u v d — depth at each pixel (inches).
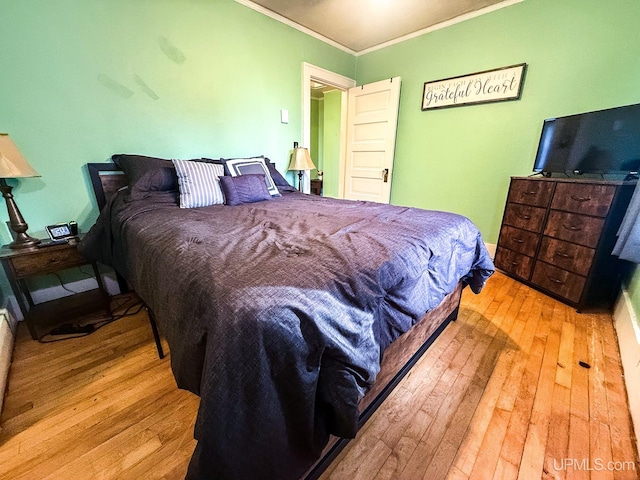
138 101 77.0
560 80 85.7
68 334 63.4
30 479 34.5
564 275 76.6
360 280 31.2
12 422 41.9
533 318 71.2
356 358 28.3
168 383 49.8
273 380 24.3
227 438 22.9
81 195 72.7
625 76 75.4
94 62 68.8
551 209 78.8
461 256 55.1
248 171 89.0
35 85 62.6
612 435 40.7
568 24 81.6
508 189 97.7
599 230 68.1
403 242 41.7
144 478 34.8
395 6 93.9
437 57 110.3
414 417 43.7
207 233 44.8
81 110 69.2
